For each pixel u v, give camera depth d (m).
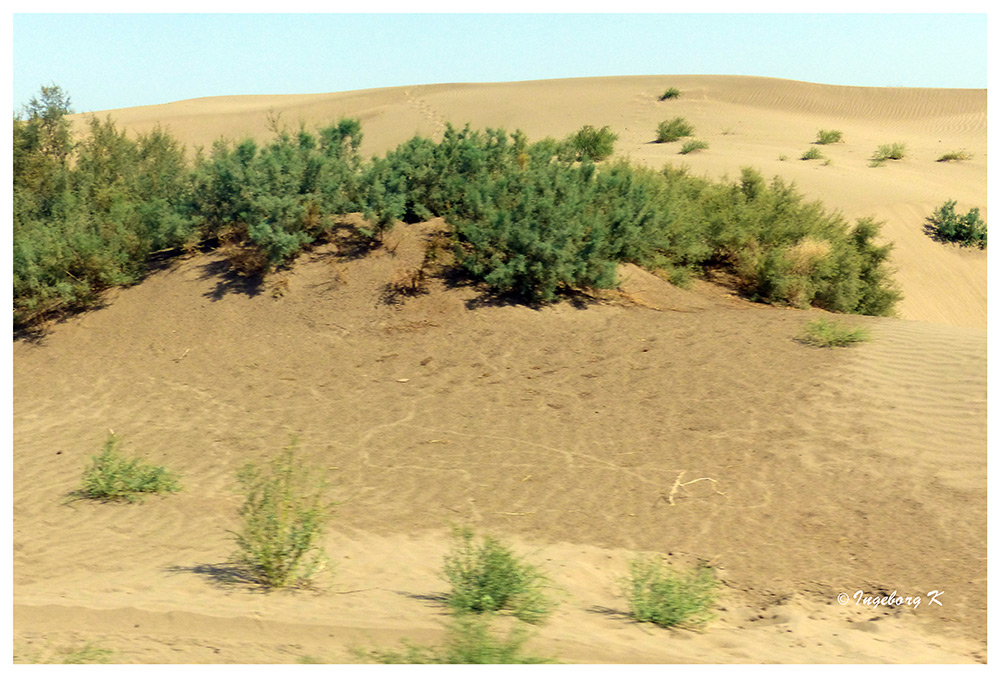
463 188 15.69
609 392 10.98
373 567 6.91
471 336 12.80
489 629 5.33
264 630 5.35
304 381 12.01
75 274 14.99
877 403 9.93
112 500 8.73
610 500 8.33
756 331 12.80
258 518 6.73
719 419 9.95
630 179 16.27
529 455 9.49
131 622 5.50
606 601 6.26
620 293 14.59
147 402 11.74
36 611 5.64
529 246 13.61
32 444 10.54
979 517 7.46
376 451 9.82
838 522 7.60
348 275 14.52
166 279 15.26
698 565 6.93
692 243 16.58
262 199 14.82
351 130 18.52
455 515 8.15
